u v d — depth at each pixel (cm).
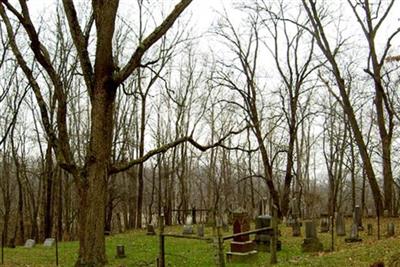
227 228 2319
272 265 1345
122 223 4669
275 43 4138
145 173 5106
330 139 5219
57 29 3356
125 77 1355
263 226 1697
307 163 5244
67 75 3250
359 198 5784
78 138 3694
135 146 3975
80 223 1344
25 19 1343
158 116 4378
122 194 3722
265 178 3253
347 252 1409
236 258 1484
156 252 1795
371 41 2912
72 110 3869
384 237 1888
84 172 1348
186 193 4453
